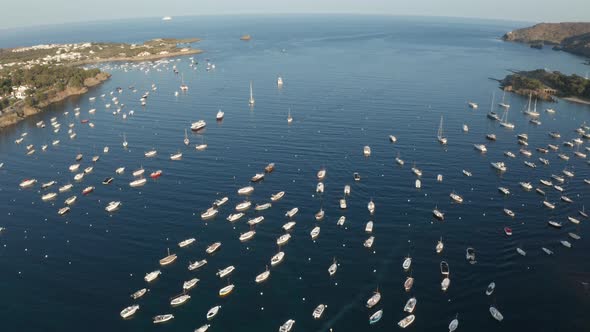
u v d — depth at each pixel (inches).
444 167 6643.7
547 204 5467.5
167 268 4409.5
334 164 6747.1
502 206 5497.1
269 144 7598.4
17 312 3846.0
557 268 4345.5
